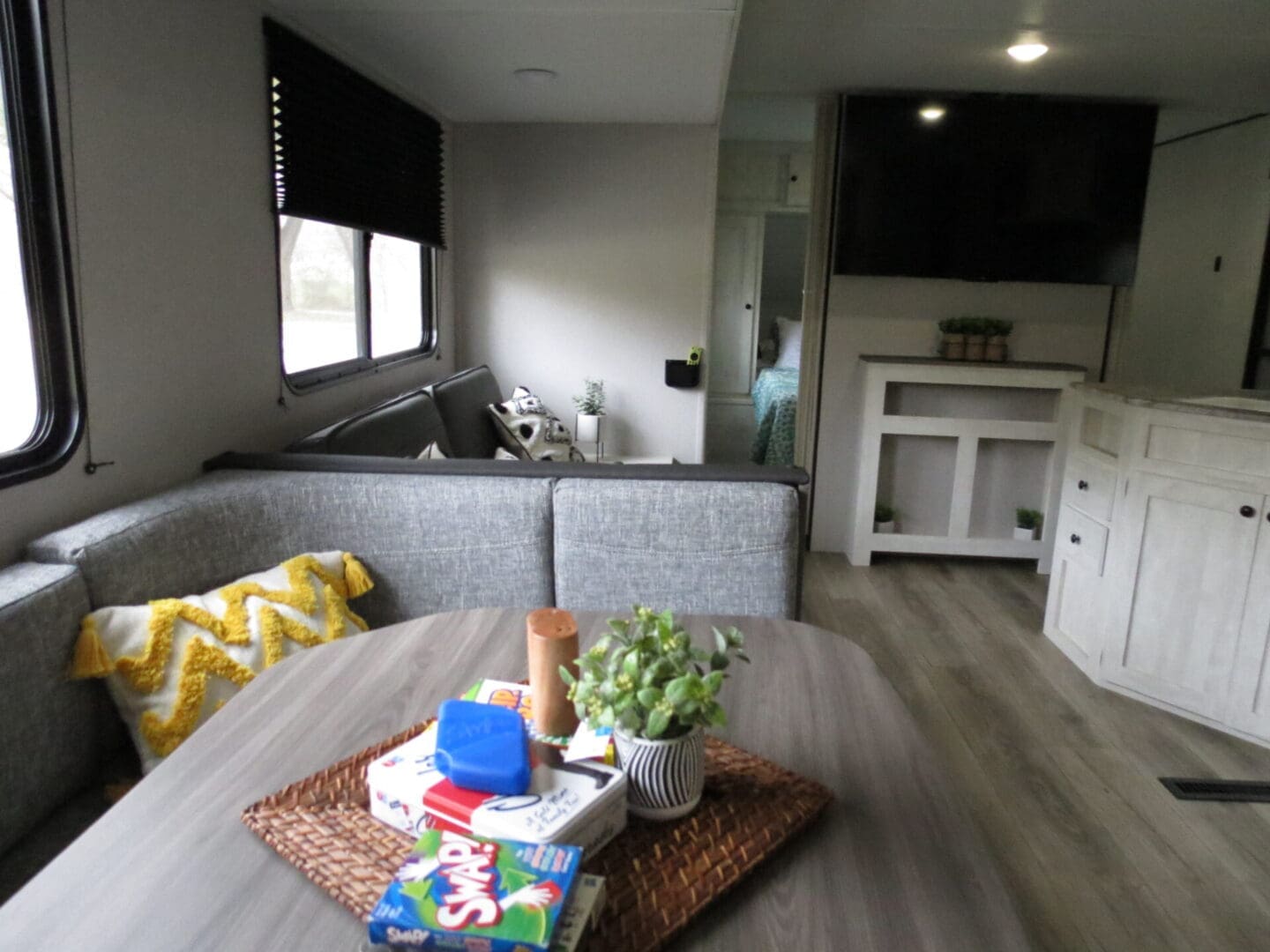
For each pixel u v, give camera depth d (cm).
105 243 180
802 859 89
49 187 164
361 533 200
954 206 408
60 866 85
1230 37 304
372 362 344
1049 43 316
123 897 81
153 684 148
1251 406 260
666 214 432
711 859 87
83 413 175
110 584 154
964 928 79
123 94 185
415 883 74
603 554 200
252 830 91
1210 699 269
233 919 78
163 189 200
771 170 633
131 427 191
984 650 331
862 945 77
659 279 438
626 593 201
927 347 440
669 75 325
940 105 399
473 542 201
